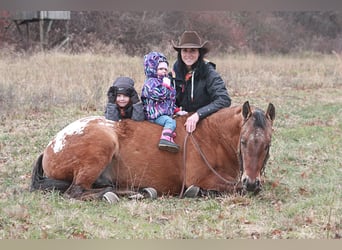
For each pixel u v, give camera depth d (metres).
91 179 6.79
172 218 6.09
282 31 38.56
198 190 6.96
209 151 7.05
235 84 18.78
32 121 11.91
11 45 27.69
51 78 17.19
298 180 8.00
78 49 28.86
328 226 5.75
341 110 14.62
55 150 6.93
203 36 34.44
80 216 5.93
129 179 7.08
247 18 37.41
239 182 6.92
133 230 5.63
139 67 21.02
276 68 25.41
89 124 6.98
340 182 7.85
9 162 8.79
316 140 10.87
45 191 6.88
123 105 7.24
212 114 7.23
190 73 7.49
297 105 15.46
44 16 29.80
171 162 7.06
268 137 6.49
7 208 5.98
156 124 7.17
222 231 5.67
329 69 25.22
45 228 5.51
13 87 14.48
